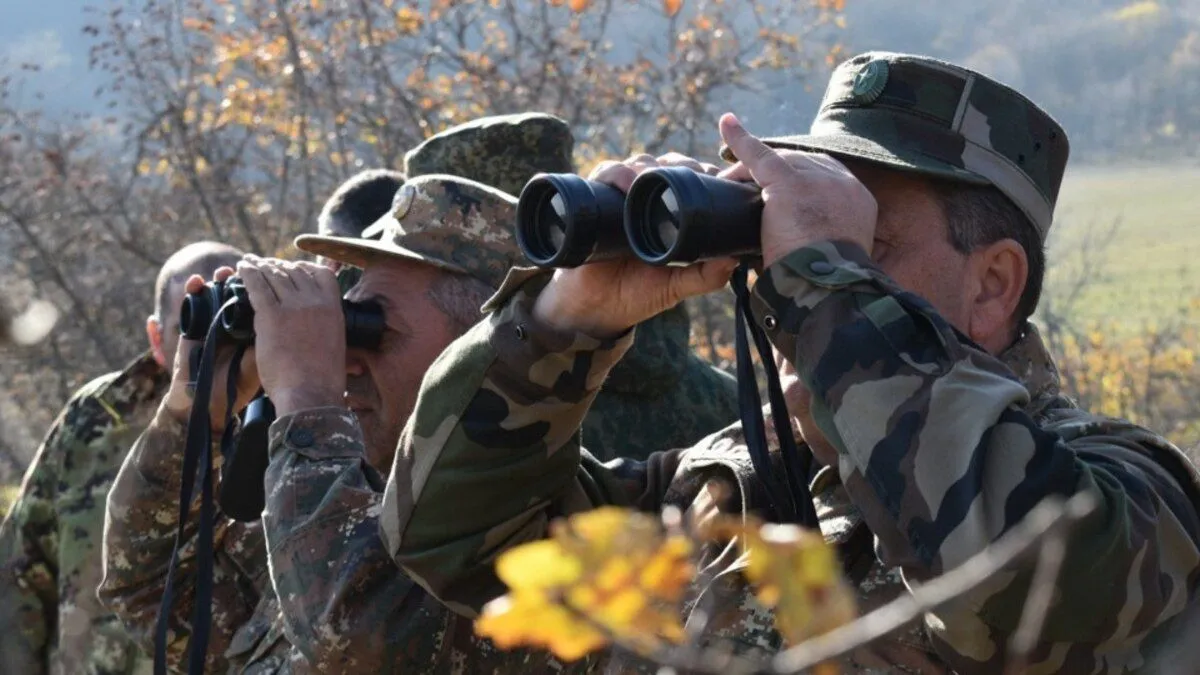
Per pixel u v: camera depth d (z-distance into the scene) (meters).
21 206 11.41
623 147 10.80
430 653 2.38
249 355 2.98
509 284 2.21
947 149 2.17
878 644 1.95
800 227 1.96
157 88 11.42
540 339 2.18
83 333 10.73
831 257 1.94
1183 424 8.03
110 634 4.11
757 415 2.05
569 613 1.00
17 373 10.40
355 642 2.37
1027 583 1.76
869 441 1.84
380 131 10.52
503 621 0.99
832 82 2.34
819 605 1.04
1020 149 2.20
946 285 2.16
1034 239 2.21
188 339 2.99
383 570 2.40
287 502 2.49
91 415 4.24
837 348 1.89
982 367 1.87
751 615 2.04
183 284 4.17
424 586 2.29
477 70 10.59
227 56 11.16
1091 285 12.11
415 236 2.90
